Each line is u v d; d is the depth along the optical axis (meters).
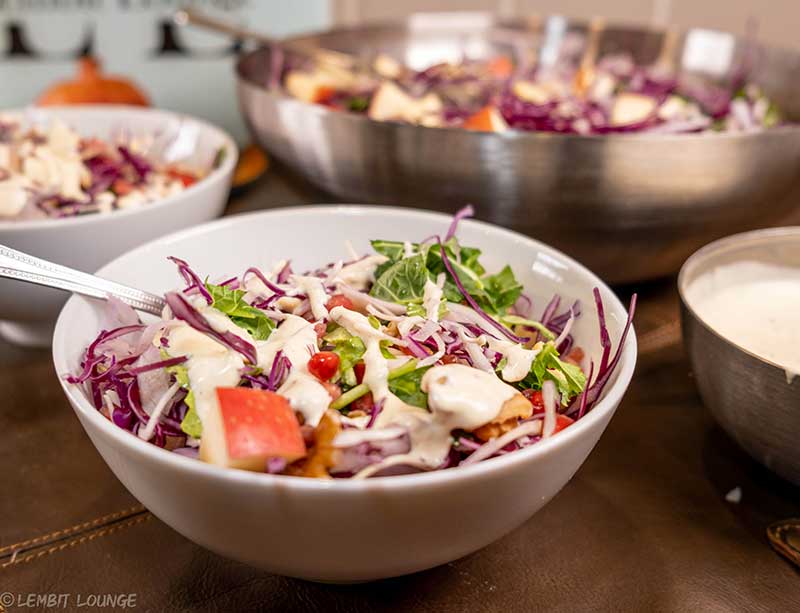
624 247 1.10
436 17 1.89
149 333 0.73
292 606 0.69
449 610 0.69
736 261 0.95
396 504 0.54
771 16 2.43
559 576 0.72
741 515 0.80
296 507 0.54
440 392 0.62
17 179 1.09
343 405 0.67
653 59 1.83
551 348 0.75
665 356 1.06
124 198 1.14
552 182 1.03
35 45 1.99
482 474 0.55
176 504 0.58
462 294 0.85
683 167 1.02
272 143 1.29
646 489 0.83
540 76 1.81
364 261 0.87
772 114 1.58
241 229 0.93
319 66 1.74
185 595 0.70
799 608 0.69
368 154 1.11
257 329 0.75
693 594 0.71
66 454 0.88
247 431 0.58
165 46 2.05
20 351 1.07
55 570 0.72
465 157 1.04
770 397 0.72
